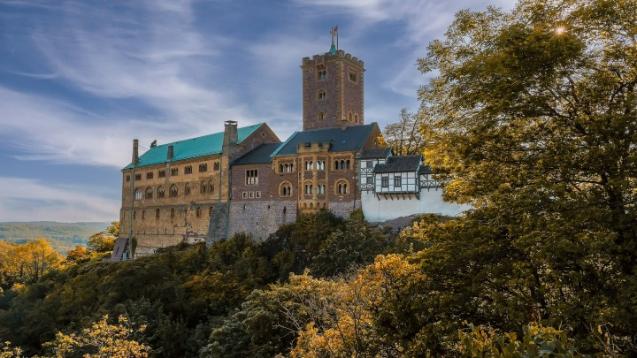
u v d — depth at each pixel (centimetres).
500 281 2367
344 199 9106
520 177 2458
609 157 2208
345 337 2964
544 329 1185
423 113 3108
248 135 11131
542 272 2417
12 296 10788
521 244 2188
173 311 7431
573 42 2247
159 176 12375
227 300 7594
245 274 8394
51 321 7962
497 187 2573
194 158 11412
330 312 4153
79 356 6056
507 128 2647
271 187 9981
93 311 7794
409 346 2442
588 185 2647
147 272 8225
